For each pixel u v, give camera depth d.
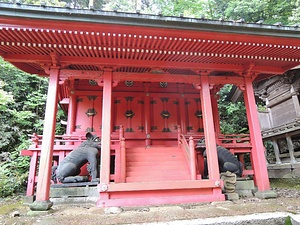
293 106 11.41
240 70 7.82
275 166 11.65
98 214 5.22
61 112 16.41
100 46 6.18
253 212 4.88
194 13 20.64
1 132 13.06
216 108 10.91
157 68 7.41
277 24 6.05
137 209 5.80
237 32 5.89
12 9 4.95
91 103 10.20
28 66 7.45
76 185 7.19
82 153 7.63
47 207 5.66
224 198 6.54
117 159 8.12
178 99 11.02
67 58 6.75
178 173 7.68
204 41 6.03
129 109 10.45
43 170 5.94
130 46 6.24
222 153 8.09
